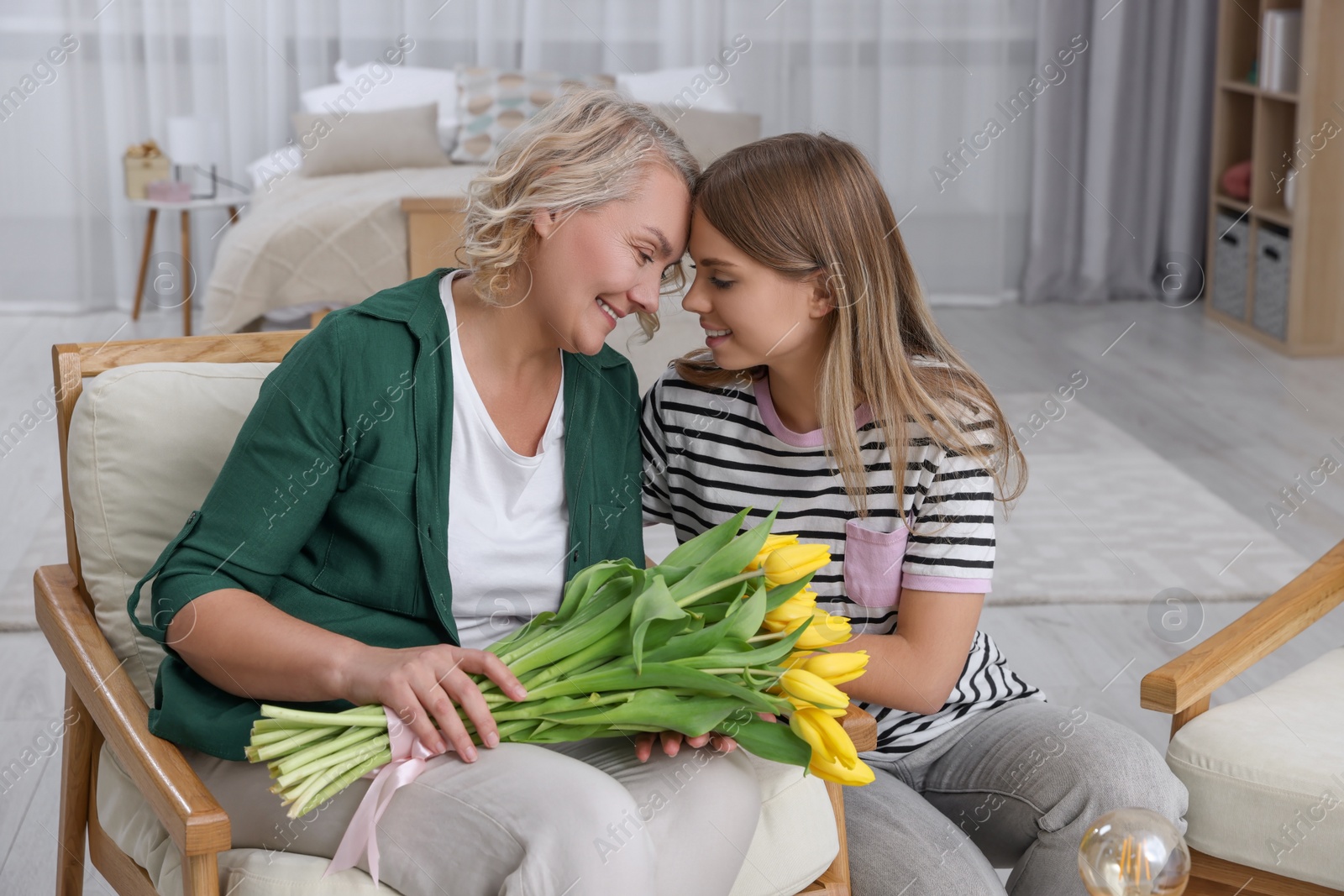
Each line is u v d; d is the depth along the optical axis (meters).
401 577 1.26
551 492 1.34
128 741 1.16
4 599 2.71
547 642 1.15
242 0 5.29
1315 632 2.68
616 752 1.20
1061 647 2.57
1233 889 1.43
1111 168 5.77
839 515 1.39
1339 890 1.35
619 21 5.54
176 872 1.17
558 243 1.23
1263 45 5.00
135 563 1.39
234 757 1.16
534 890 1.00
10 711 2.24
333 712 1.20
